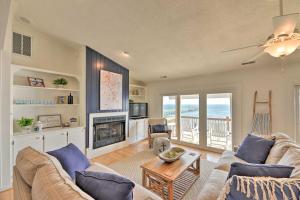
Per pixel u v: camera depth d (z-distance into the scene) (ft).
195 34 8.40
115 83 14.67
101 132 13.60
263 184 2.89
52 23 9.68
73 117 12.84
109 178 3.57
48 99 11.59
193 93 15.58
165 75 16.14
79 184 3.64
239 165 3.94
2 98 7.92
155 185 7.47
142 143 16.70
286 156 5.68
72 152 6.52
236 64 11.88
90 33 9.98
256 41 8.32
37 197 3.15
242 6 6.16
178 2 6.42
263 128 11.55
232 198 2.88
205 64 12.26
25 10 8.71
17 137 8.82
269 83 11.57
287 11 6.07
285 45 4.96
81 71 12.46
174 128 17.24
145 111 19.16
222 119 13.97
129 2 6.80
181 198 7.23
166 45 10.00
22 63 10.25
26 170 4.06
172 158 8.02
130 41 10.12
